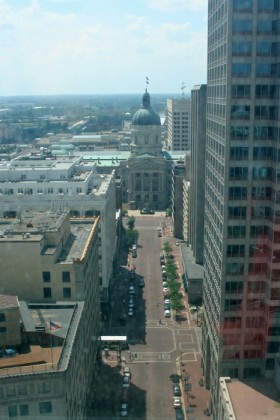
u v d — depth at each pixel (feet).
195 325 520.42
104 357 456.04
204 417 374.22
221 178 338.54
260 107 315.17
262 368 353.10
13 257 340.18
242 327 352.49
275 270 331.36
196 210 590.96
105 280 537.24
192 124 612.29
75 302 333.21
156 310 554.87
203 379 421.18
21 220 391.04
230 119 316.19
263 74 310.45
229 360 356.79
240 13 302.25
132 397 393.50
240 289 345.51
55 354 266.77
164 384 413.18
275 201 318.24
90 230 432.25
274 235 324.39
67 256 362.53
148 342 484.33
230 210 330.75
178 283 582.76
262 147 320.70
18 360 258.78
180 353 464.24
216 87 353.10
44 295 346.74
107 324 520.42
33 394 248.11
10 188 554.46
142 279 645.10
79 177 589.32
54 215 406.00
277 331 342.44
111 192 625.41
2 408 245.86
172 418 369.91
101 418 363.35
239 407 310.86
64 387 250.16
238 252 338.34
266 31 305.12
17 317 272.72
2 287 346.13
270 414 303.27
